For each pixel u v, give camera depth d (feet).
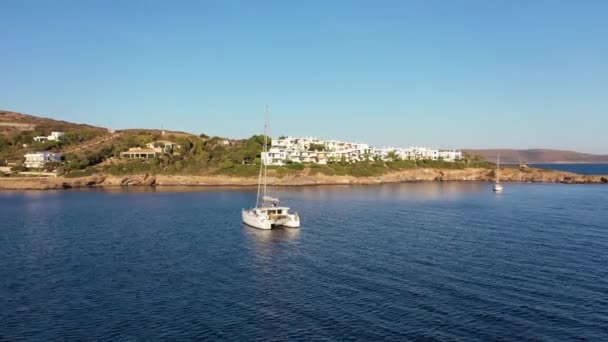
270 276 177.58
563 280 168.76
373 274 178.29
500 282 166.71
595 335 124.06
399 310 141.08
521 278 171.22
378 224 294.46
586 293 154.81
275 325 131.34
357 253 212.43
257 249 222.48
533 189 598.34
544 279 169.99
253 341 121.60
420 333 125.39
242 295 156.04
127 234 260.01
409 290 158.92
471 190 569.23
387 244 231.50
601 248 219.00
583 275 174.70
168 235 257.34
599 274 175.73
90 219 313.73
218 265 193.57
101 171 611.06
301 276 177.17
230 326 131.03
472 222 302.04
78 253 213.87
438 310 140.87
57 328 130.21
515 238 244.83
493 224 293.23
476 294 154.30
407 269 184.44
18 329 129.59
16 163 636.48
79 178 582.35
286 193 510.99
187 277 176.65
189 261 200.13
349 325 130.82
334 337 123.44
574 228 276.00
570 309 141.18
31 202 414.62
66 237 250.57
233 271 184.65
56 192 513.45
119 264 194.90
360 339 122.11
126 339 123.34
